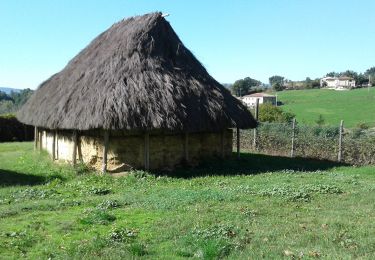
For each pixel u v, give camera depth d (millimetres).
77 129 16078
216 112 17094
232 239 7750
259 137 25125
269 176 15375
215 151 18625
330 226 8625
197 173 16406
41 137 23547
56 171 16938
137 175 15594
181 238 7848
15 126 35719
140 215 9734
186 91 16891
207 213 9656
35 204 10961
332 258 6770
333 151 21609
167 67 17375
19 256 7270
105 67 17094
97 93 16047
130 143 16344
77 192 13047
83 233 8461
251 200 11094
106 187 13844
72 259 7008
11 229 8828
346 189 12672
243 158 19859
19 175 16969
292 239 7793
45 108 19078
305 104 73938
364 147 20641
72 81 18328
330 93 89438
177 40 18844
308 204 10719
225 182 14258
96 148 16688
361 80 116000
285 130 24000
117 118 15219
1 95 89062
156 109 15703
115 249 7367
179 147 17391
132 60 16922
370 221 9039
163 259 6934
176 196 11602
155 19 18391
